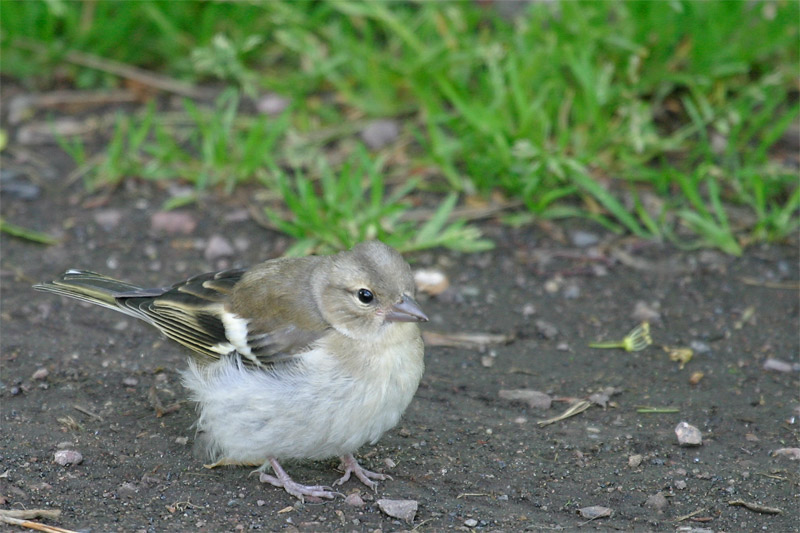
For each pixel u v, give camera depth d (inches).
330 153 534.6
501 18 589.3
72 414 364.8
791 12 534.3
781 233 480.4
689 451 352.2
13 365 391.2
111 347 410.0
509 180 498.6
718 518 316.5
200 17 585.6
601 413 375.9
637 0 528.1
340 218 473.7
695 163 521.0
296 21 561.6
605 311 439.2
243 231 489.1
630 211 496.4
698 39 523.2
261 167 526.9
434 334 424.8
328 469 348.5
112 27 578.2
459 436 361.7
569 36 526.6
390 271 315.6
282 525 310.8
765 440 357.4
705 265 466.6
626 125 512.1
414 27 568.7
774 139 502.3
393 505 317.7
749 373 397.7
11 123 558.3
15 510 309.3
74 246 474.6
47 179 520.7
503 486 333.4
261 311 329.4
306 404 311.7
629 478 337.7
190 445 351.9
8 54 582.6
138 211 501.7
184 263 465.7
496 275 463.8
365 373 313.0
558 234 490.0
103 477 331.3
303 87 561.0
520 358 410.0
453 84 527.5
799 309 435.8
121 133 514.0
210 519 312.2
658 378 396.8
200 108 566.9
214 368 332.5
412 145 538.6
